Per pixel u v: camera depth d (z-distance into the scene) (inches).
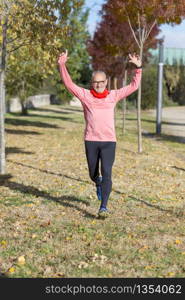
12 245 216.2
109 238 227.8
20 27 385.1
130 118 1396.4
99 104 246.1
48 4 377.7
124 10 545.6
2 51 392.8
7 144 645.3
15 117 1269.7
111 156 251.3
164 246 218.5
